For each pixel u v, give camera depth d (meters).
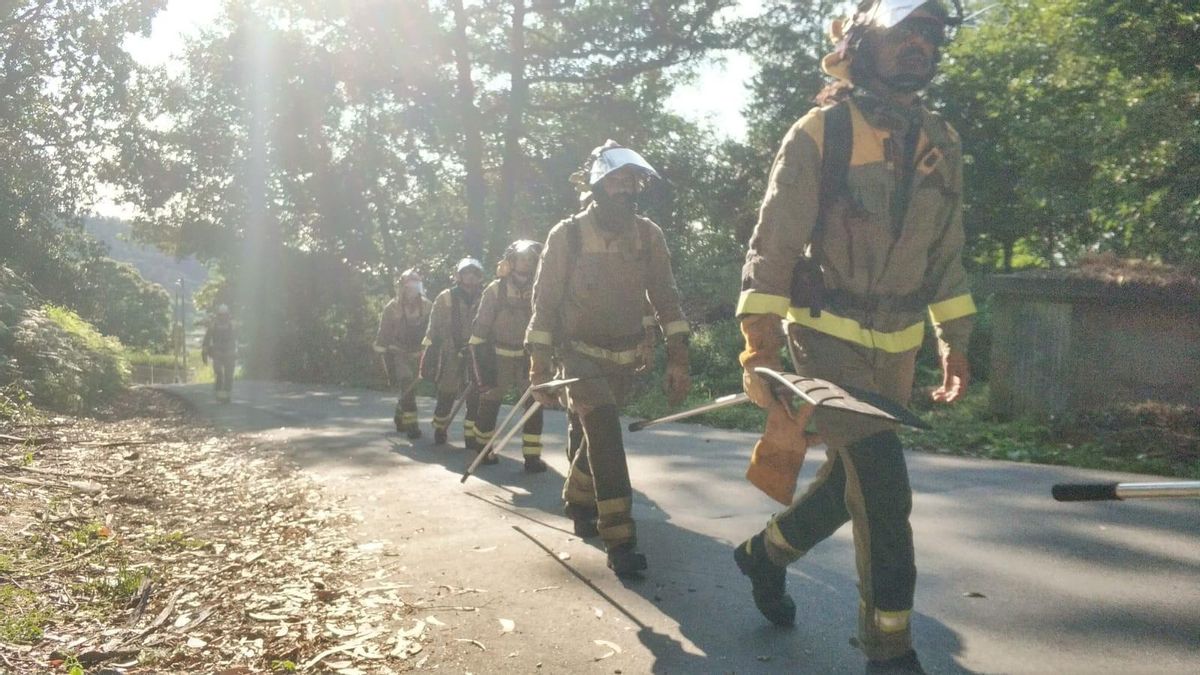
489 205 32.62
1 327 13.53
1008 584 4.65
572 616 4.37
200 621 4.38
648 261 5.38
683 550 5.48
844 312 3.33
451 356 10.58
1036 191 18.38
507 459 9.37
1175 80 15.03
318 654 3.98
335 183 33.53
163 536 5.95
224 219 34.50
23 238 28.36
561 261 5.31
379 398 19.80
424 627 4.26
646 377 17.83
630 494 5.06
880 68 3.32
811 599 4.49
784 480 3.30
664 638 4.07
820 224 3.34
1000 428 10.20
